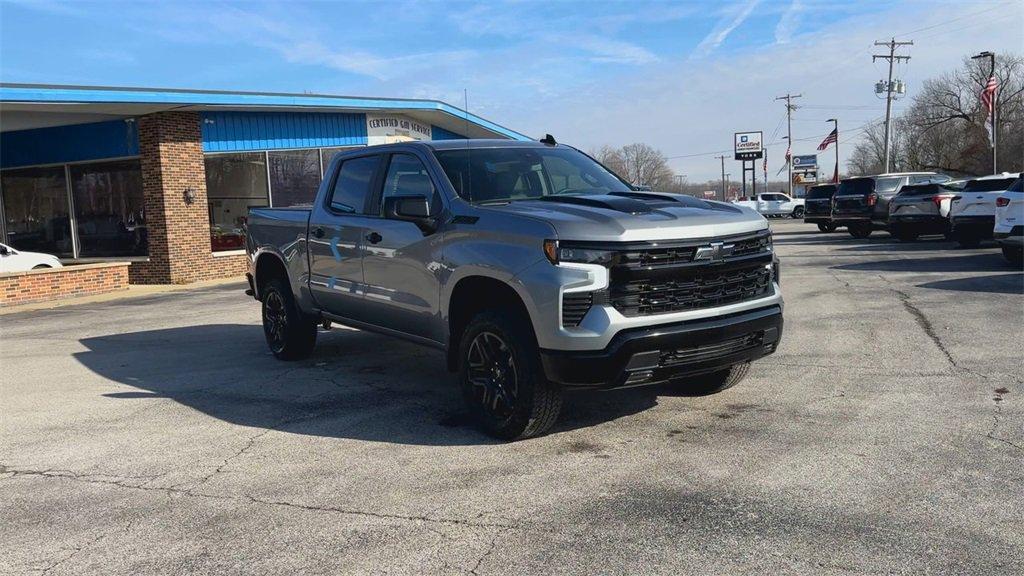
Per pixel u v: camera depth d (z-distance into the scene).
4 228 21.55
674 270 4.71
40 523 4.05
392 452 4.99
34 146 20.48
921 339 7.93
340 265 6.68
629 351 4.55
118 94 16.36
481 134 28.78
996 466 4.36
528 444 5.04
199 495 4.36
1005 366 6.68
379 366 7.66
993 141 39.31
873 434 5.00
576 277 4.57
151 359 8.51
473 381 5.24
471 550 3.57
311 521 3.95
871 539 3.53
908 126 70.62
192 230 19.27
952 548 3.43
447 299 5.40
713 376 5.93
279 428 5.61
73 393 6.95
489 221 5.10
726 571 3.29
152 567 3.52
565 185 6.06
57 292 15.92
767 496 4.05
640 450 4.84
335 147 22.67
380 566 3.45
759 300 5.13
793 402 5.81
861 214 23.97
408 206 5.47
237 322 11.34
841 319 9.25
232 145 20.08
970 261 14.89
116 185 19.81
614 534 3.68
